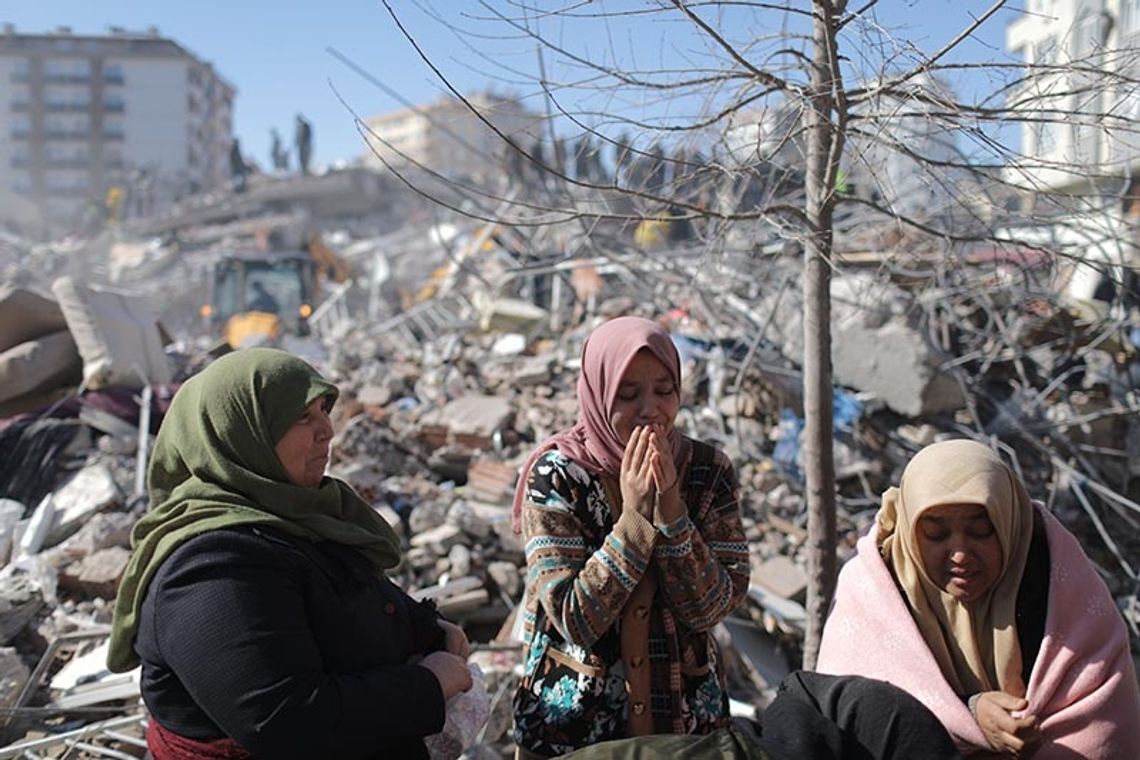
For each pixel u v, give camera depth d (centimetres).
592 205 325
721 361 669
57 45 7331
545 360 802
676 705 210
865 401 630
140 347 672
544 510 214
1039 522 223
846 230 413
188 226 3953
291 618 182
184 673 175
